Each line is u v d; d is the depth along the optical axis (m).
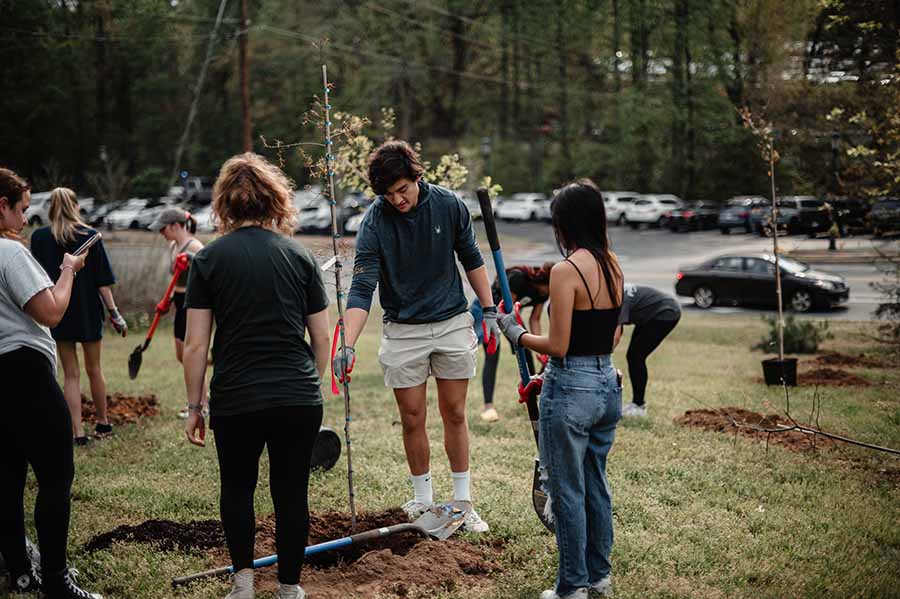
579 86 52.09
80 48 39.94
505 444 6.19
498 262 3.91
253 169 3.43
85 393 7.96
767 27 27.22
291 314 3.33
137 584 3.69
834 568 3.87
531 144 54.06
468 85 56.41
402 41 49.75
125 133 46.81
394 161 4.01
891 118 8.73
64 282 3.45
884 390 8.16
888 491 4.98
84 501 4.88
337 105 47.28
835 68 11.83
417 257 4.25
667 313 6.99
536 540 4.18
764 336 12.60
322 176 4.20
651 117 44.84
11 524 3.59
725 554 4.02
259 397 3.24
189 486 5.12
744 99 14.12
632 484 5.16
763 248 30.92
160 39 43.78
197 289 3.29
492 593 3.60
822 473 5.35
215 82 49.25
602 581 3.61
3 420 3.36
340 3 48.69
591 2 47.69
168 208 6.72
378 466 5.54
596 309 3.46
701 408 7.40
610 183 49.38
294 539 3.39
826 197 10.57
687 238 36.31
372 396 8.23
